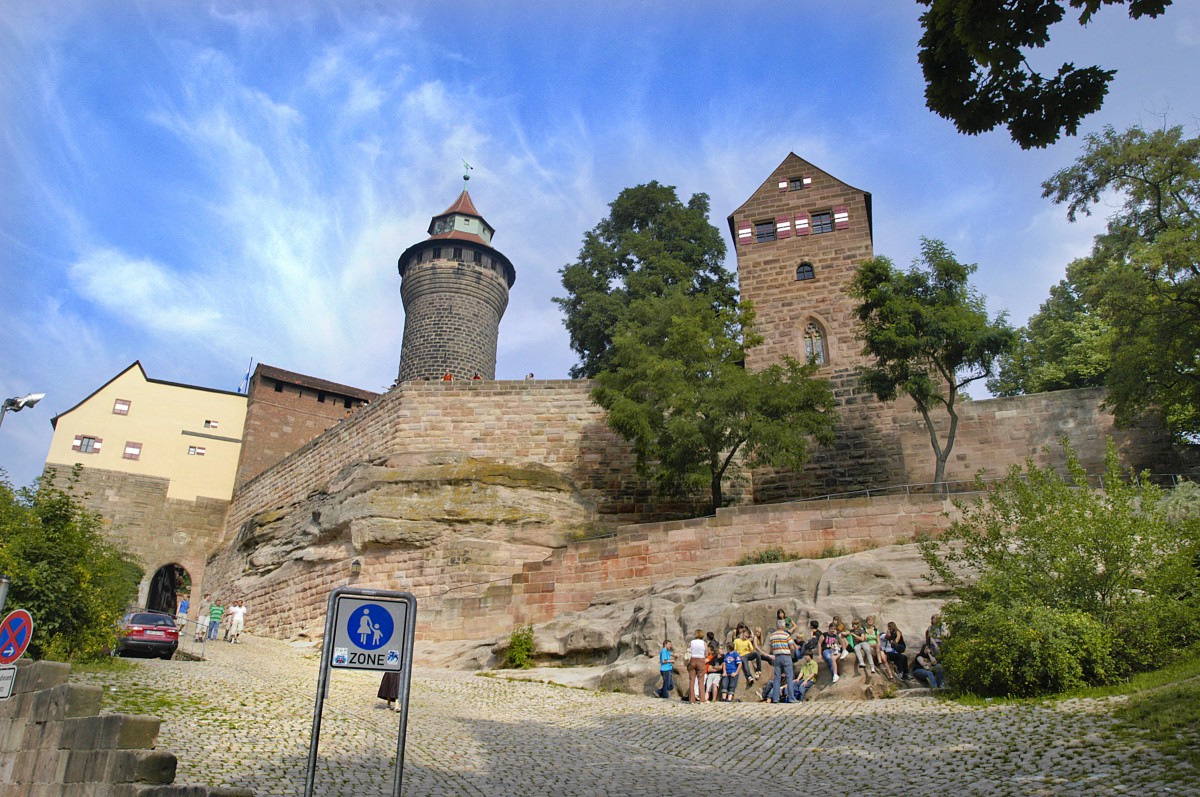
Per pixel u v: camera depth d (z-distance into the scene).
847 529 26.77
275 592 39.47
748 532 27.64
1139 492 19.14
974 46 10.36
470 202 68.81
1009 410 33.97
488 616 29.31
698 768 12.68
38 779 10.13
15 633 11.87
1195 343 27.67
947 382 34.41
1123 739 11.59
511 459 38.44
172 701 15.10
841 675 18.28
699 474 30.30
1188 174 33.94
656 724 16.09
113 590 21.44
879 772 11.82
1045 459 32.84
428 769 11.88
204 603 49.16
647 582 28.02
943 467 31.12
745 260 41.00
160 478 53.84
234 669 21.89
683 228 46.12
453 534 34.16
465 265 63.97
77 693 10.17
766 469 36.72
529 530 34.31
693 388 31.61
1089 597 16.75
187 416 55.62
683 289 38.06
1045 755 11.50
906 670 18.55
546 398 39.31
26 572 19.12
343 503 37.09
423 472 36.19
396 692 17.42
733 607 21.50
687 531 28.17
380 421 41.19
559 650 24.73
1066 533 17.09
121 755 8.83
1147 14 9.77
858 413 36.66
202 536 53.66
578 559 29.09
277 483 48.66
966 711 14.80
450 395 40.00
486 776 11.66
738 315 34.78
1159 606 15.87
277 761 11.52
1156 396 29.22
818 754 13.13
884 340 31.50
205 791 8.21
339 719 15.26
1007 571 17.39
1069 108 10.67
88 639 19.62
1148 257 28.69
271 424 55.81
